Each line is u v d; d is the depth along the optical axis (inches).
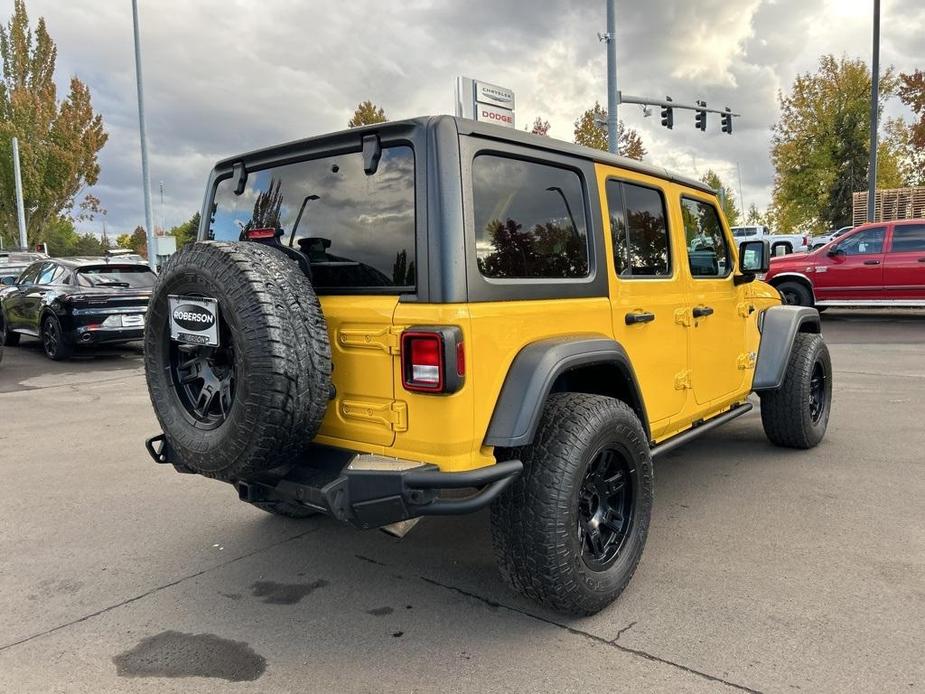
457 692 98.2
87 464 216.8
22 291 489.7
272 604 125.9
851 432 229.1
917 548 140.0
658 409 146.1
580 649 108.0
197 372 115.5
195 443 109.6
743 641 108.0
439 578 135.2
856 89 1254.9
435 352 97.8
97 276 455.8
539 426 111.3
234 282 101.0
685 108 727.1
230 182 137.6
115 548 152.3
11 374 402.9
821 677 98.1
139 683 102.3
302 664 106.4
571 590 110.1
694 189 167.5
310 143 119.4
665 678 99.4
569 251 123.8
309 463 111.3
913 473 187.0
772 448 215.6
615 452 120.6
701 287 163.6
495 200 109.4
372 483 100.7
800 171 1312.7
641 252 144.1
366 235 111.0
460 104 407.5
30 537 158.7
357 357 108.4
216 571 140.0
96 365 436.5
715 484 182.7
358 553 147.7
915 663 101.0
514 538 108.9
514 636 112.7
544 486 107.3
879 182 1256.2
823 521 155.6
